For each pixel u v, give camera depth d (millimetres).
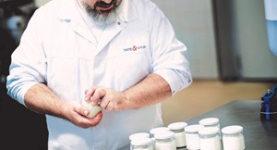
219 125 1925
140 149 1720
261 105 2160
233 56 5684
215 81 5812
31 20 2201
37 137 3662
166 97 2051
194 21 5738
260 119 2064
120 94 1961
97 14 2012
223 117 2156
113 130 2068
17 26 3705
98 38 2066
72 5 2105
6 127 3613
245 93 5199
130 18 2096
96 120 1933
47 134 3676
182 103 5176
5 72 3666
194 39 5805
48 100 2029
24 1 3764
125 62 2068
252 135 1877
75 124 1963
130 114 2068
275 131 1888
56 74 2090
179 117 4750
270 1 1816
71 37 2084
